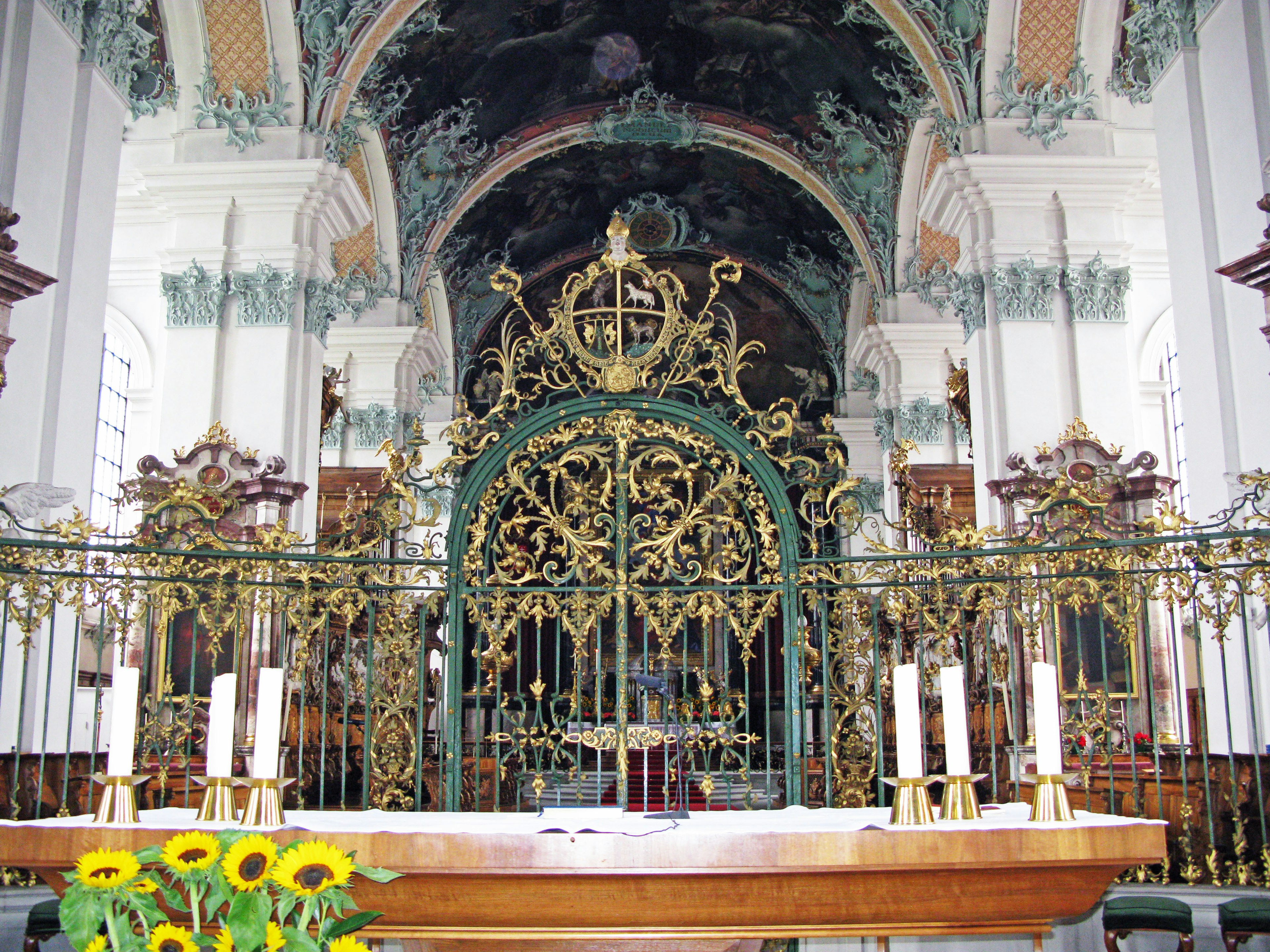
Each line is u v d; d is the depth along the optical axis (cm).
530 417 827
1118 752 1119
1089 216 1518
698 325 830
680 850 471
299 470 1527
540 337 833
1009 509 1402
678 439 822
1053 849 480
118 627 929
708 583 1405
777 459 823
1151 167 1580
